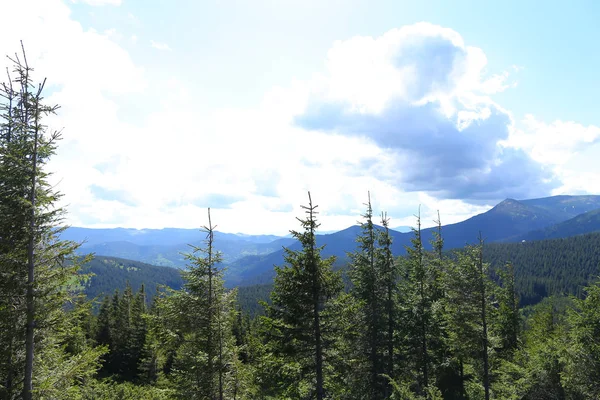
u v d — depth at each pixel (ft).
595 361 63.77
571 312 68.49
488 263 84.38
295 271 52.54
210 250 59.06
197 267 58.59
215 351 57.06
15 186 38.81
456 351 91.50
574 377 67.26
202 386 55.21
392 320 81.97
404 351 84.99
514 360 95.61
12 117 38.99
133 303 197.26
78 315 41.39
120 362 167.73
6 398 37.70
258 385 62.85
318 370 52.29
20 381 38.37
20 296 38.14
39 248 40.04
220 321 57.57
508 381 88.89
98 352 43.21
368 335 79.10
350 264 85.71
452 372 108.88
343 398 72.08
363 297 81.35
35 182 39.22
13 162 38.47
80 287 41.75
